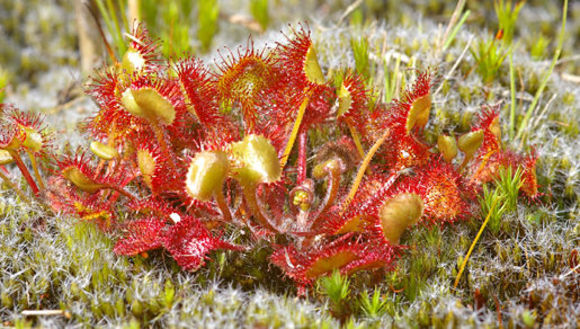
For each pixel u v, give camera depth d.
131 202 0.27
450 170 0.27
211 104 0.27
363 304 0.27
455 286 0.27
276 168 0.26
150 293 0.26
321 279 0.27
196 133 0.28
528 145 0.30
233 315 0.26
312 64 0.27
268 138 0.27
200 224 0.27
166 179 0.27
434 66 0.30
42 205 0.28
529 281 0.27
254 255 0.27
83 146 0.29
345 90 0.27
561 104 0.31
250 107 0.27
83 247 0.27
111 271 0.27
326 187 0.28
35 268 0.27
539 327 0.27
